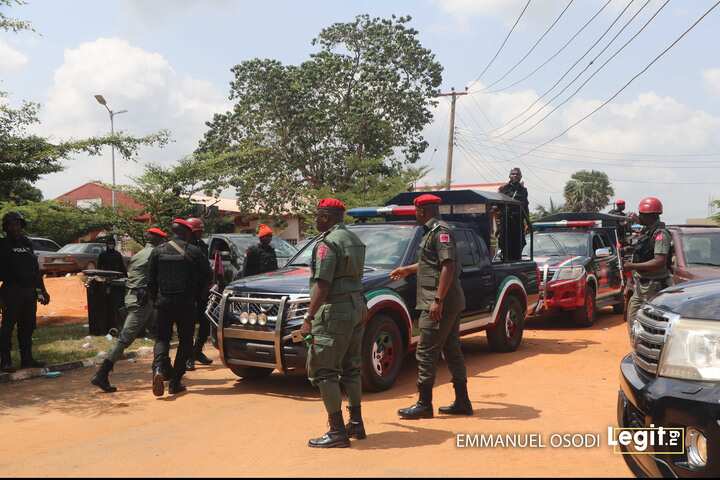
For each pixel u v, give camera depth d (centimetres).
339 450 486
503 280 933
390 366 717
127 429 586
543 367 827
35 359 909
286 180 3709
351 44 3897
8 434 579
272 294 697
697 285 482
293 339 665
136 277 753
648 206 741
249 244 1462
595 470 419
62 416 643
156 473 433
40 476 436
